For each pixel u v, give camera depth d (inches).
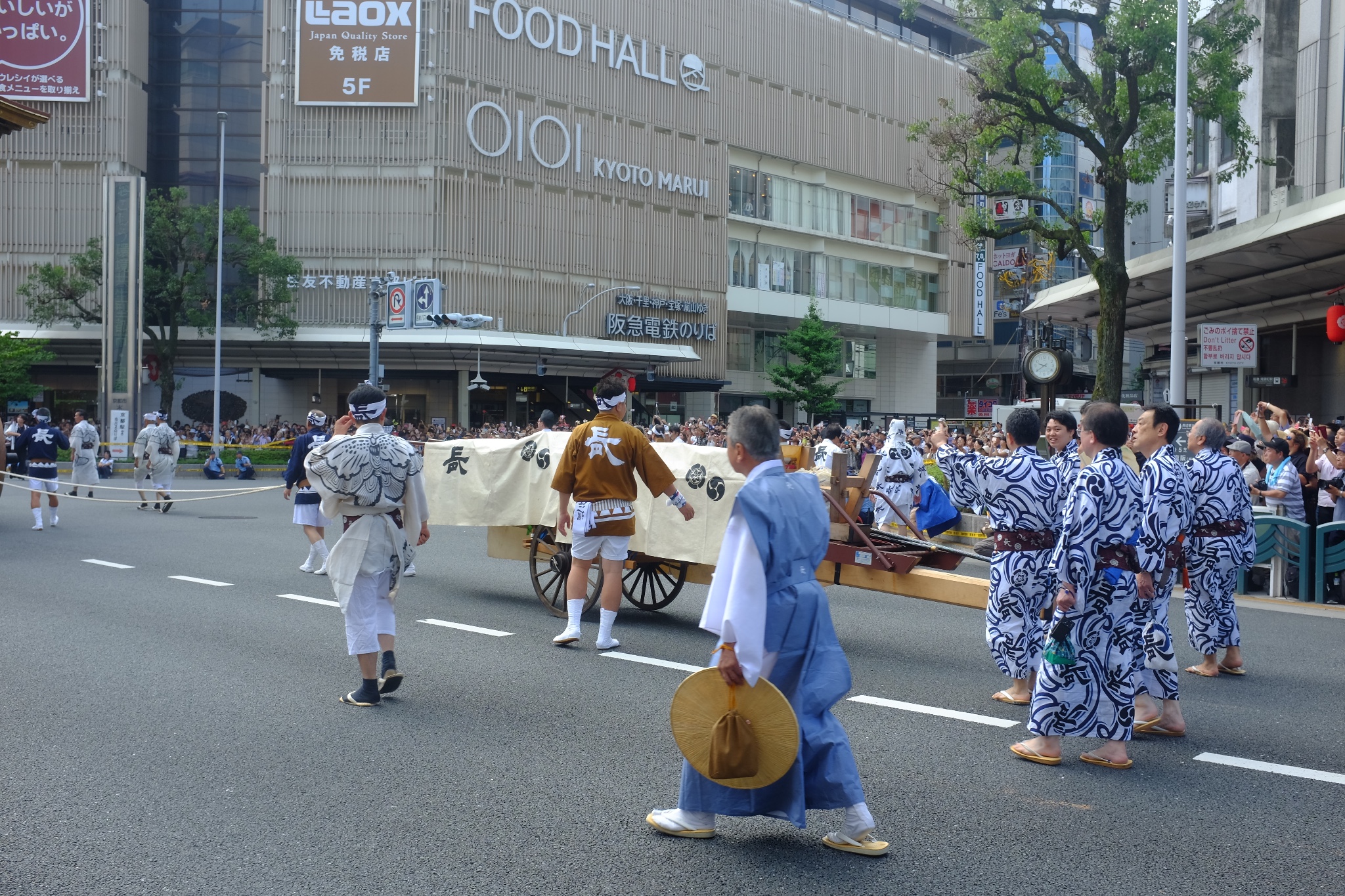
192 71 1670.8
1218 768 201.2
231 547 519.5
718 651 148.3
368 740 207.2
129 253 1257.4
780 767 146.2
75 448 724.0
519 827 163.8
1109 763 200.5
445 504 365.1
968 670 279.3
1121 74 687.7
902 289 2117.4
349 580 230.2
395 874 145.6
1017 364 2527.1
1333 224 574.6
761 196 1895.9
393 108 1507.1
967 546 622.5
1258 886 146.6
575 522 299.3
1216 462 275.4
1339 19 816.3
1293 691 265.0
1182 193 601.0
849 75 2001.7
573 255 1635.1
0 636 298.0
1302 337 924.0
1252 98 953.5
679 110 1758.1
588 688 250.7
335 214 1513.3
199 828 161.5
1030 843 161.3
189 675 256.7
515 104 1569.9
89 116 1508.4
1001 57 700.0
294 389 1617.9
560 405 1700.3
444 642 302.8
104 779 182.7
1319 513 441.4
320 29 1501.0
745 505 146.9
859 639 321.1
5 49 1486.2
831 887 143.6
